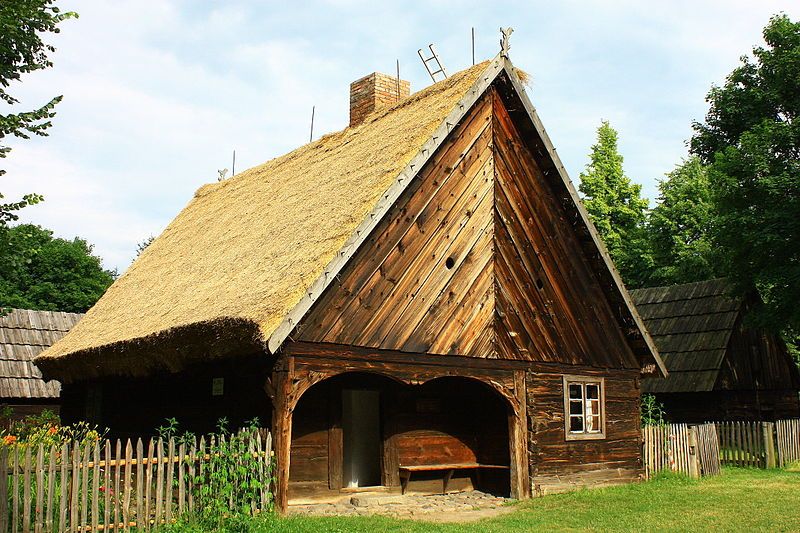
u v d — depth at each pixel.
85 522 9.66
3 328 24.61
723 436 20.38
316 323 11.90
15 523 9.22
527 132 15.65
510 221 15.22
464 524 11.57
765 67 27.03
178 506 10.40
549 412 15.31
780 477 17.48
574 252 16.45
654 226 38.75
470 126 14.75
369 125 16.70
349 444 16.20
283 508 11.18
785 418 25.94
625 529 11.18
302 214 13.94
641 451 17.09
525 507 13.50
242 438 10.96
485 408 15.98
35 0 12.34
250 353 11.18
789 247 21.98
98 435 15.98
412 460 14.91
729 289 25.61
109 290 19.83
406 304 13.16
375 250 12.84
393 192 12.50
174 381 14.73
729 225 22.52
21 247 12.77
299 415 13.34
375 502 13.45
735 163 22.92
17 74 12.59
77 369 16.05
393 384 14.83
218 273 14.21
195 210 21.58
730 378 24.05
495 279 14.76
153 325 13.27
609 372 16.84
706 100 30.00
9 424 22.23
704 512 12.59
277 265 12.27
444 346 13.62
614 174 43.88
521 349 14.98
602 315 16.86
